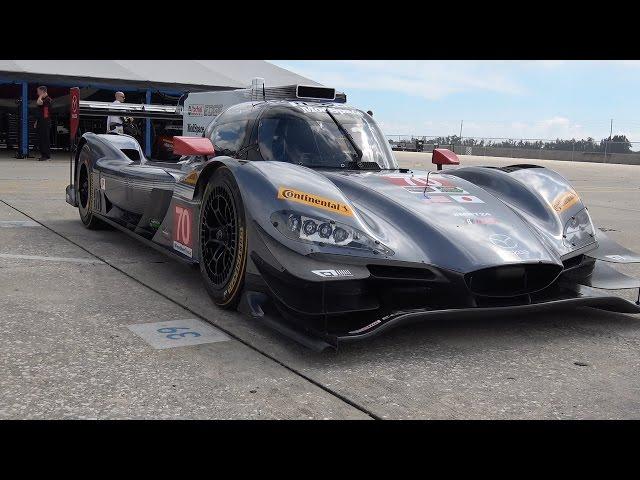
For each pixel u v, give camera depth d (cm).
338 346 246
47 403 203
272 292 271
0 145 1989
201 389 219
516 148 3678
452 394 224
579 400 222
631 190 1245
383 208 307
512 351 273
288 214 269
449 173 398
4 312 297
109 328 281
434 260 277
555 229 331
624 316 333
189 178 355
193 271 399
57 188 855
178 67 2031
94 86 1731
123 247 470
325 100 440
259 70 2267
